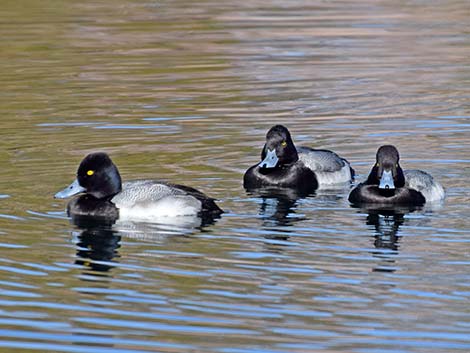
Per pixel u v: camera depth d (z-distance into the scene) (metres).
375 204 15.95
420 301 11.85
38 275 12.84
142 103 22.80
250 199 16.44
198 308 11.73
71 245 14.02
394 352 10.57
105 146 19.39
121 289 12.34
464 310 11.57
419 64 26.66
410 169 17.70
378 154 16.09
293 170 17.31
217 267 13.05
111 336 11.02
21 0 34.81
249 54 27.84
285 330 11.10
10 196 16.33
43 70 26.05
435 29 30.95
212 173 17.80
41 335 11.08
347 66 26.53
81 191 15.62
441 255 13.45
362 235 14.34
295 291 12.19
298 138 20.03
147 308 11.76
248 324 11.27
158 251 13.73
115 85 24.55
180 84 24.61
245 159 18.66
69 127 20.80
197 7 34.16
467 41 29.28
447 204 15.92
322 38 29.81
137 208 15.41
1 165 18.03
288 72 25.89
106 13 32.91
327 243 14.02
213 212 15.60
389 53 27.98
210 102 22.91
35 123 21.09
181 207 15.41
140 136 20.14
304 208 15.91
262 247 13.83
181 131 20.50
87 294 12.19
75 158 18.52
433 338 10.88
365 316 11.44
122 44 28.80
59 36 29.66
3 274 12.87
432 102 22.67
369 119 21.31
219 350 10.66
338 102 22.86
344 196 16.75
